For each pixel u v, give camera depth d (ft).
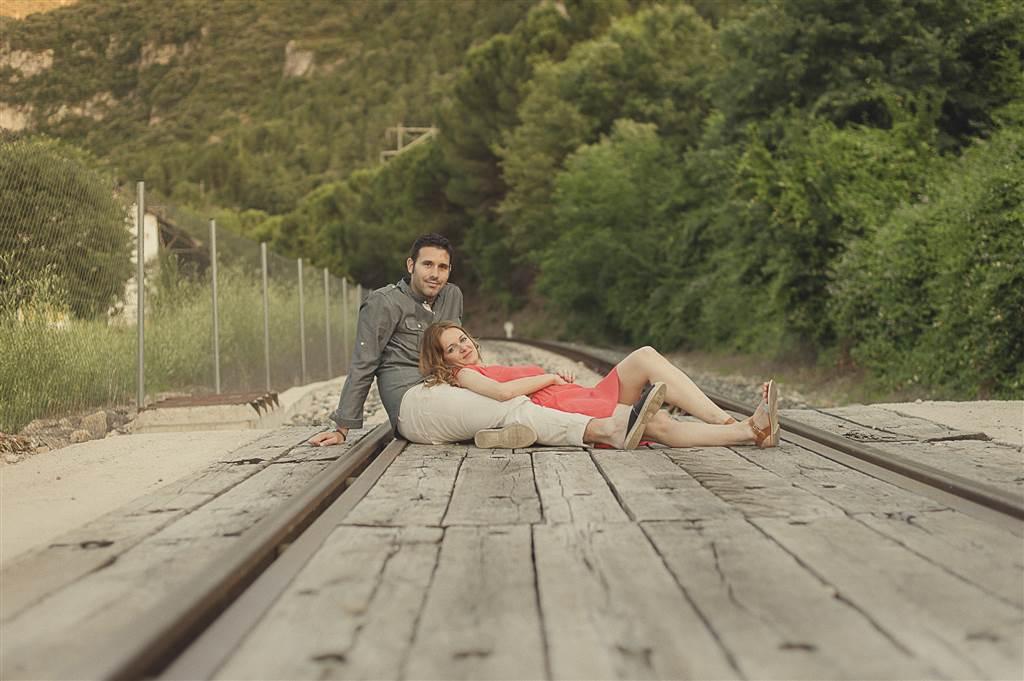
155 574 10.48
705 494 14.05
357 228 232.32
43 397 28.78
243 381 46.50
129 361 34.91
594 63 151.53
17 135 29.66
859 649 7.66
